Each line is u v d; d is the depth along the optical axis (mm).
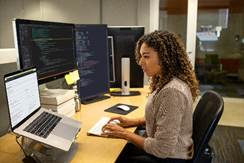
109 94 2414
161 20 4574
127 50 2385
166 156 1244
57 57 1746
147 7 4434
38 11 4922
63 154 1221
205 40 5090
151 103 1361
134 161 1432
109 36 2320
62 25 1790
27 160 1140
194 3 4293
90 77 2156
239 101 4797
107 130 1461
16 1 4965
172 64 1320
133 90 2588
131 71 2457
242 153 2887
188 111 1275
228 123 3828
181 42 1370
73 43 1953
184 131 1297
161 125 1237
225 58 5387
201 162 1404
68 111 1713
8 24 5059
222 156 2809
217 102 1306
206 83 5641
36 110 1366
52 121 1348
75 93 1858
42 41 1576
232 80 5734
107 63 2295
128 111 1898
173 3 4469
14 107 1106
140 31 2383
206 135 1218
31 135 1115
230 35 5141
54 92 1700
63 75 1830
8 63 1450
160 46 1311
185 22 4477
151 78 1460
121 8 4602
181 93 1235
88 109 1943
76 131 1354
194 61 4453
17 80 1153
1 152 1256
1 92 1414
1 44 5137
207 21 4977
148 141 1298
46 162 1147
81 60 2068
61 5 4816
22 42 1399
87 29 2086
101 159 1183
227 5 4887
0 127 1438
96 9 4645
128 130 1544
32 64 1486
